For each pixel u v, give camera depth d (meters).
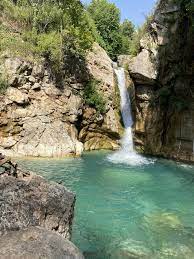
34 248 6.04
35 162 20.20
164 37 24.58
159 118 24.50
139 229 11.09
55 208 8.09
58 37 26.06
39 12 27.50
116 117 28.25
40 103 23.59
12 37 24.84
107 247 9.70
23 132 22.16
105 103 27.05
